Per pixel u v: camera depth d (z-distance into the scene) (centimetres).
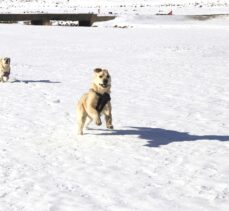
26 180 655
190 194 594
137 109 1180
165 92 1462
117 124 1005
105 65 2248
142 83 1669
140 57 2595
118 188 620
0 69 1702
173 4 10756
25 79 1773
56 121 1032
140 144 836
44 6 11494
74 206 564
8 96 1380
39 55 2702
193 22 5831
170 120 1048
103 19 6138
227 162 723
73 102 1275
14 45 3288
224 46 3116
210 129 955
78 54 2772
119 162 732
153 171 686
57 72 1998
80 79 1778
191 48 2995
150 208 552
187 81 1712
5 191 614
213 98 1349
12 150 804
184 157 753
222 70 2033
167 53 2750
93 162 734
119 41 3575
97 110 845
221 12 7694
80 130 906
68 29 5031
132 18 6075
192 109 1180
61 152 792
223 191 601
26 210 554
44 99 1327
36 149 810
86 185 634
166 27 5275
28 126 984
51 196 596
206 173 673
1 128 968
